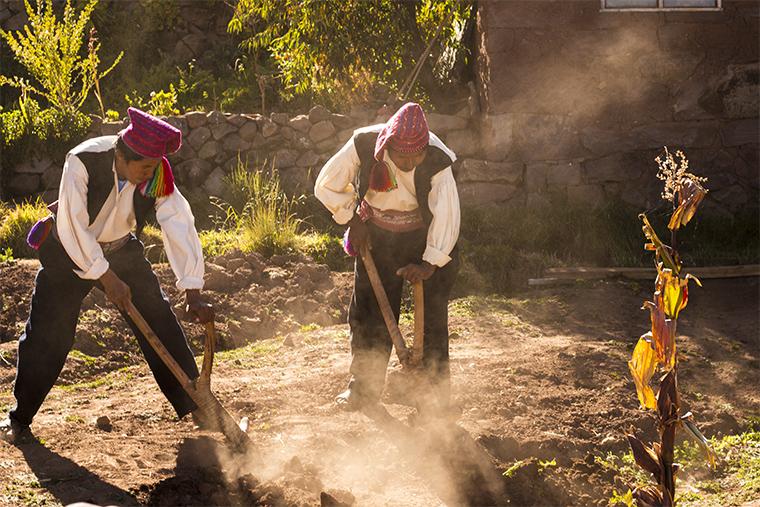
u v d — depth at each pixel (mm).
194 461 4188
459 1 11211
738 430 5273
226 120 10945
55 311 4336
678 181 2984
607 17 10570
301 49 11414
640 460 3000
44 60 11625
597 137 10656
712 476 4680
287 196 10742
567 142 10664
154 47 15180
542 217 10312
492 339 6934
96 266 4047
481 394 5387
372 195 4707
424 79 11797
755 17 10633
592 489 4277
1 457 4141
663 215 10438
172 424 4871
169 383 4570
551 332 7277
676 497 4363
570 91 10633
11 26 14383
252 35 14188
